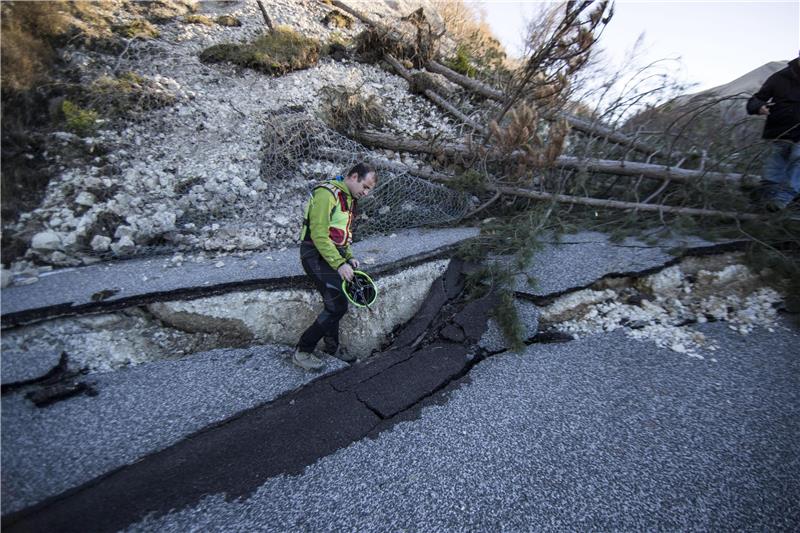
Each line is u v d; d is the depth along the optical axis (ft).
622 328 12.19
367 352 12.69
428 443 8.93
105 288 11.31
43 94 16.30
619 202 15.78
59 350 10.00
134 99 17.30
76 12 19.54
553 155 15.21
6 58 15.58
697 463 8.50
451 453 8.70
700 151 16.84
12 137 14.56
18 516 7.02
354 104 19.52
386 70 24.91
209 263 13.30
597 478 8.21
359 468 8.35
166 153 16.34
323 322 10.35
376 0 35.14
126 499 7.45
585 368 10.96
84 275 12.20
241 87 19.80
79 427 8.63
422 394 10.19
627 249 13.92
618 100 18.57
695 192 15.62
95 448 8.26
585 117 20.45
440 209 17.10
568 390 10.31
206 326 11.57
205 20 23.11
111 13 21.01
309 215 10.07
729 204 14.62
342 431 9.14
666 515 7.56
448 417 9.57
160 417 9.07
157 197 15.06
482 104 24.08
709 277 13.08
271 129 17.44
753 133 17.48
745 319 12.30
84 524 7.03
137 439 8.55
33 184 14.23
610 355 11.34
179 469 8.05
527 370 10.95
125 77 17.75
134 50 19.30
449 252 14.24
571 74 16.88
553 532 7.29
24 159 14.51
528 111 15.31
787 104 13.93
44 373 9.42
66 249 12.98
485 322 12.14
